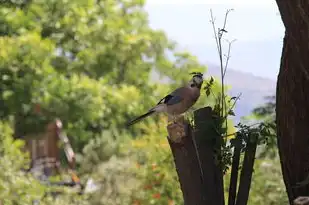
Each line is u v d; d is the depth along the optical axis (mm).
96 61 44281
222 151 8656
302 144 8172
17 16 41000
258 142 8828
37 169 26250
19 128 36062
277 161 17625
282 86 8203
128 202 19531
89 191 22094
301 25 7711
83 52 43531
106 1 47562
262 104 19219
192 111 9273
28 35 36719
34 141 31578
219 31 8930
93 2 46344
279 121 8328
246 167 8875
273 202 17641
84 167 32406
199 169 8516
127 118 41562
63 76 39281
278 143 8430
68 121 37906
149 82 46969
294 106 8117
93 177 21906
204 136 8602
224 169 8773
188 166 8469
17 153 18016
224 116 8797
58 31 43938
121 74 46031
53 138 31547
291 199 8398
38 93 36406
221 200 8656
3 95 35656
